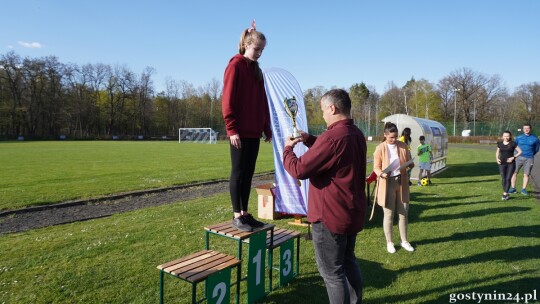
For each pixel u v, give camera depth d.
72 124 60.12
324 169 2.61
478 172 14.45
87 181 11.69
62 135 57.53
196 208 7.89
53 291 3.77
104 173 13.80
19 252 4.97
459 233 5.96
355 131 2.77
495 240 5.55
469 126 51.75
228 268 3.04
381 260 4.77
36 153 24.47
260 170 15.43
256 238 3.41
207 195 9.85
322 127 62.97
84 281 4.02
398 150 5.18
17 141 48.88
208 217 7.04
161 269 2.93
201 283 3.99
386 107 74.19
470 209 7.72
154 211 7.62
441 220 6.84
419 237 5.78
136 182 11.59
